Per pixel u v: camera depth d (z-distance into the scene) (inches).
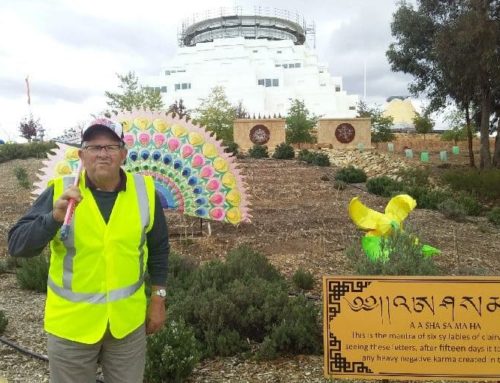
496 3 775.7
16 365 192.4
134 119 388.8
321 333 208.1
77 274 104.1
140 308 110.8
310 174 805.9
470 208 587.2
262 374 181.9
